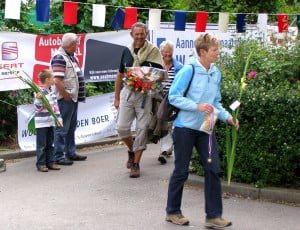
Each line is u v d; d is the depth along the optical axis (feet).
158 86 27.43
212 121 19.95
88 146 36.22
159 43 40.47
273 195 24.20
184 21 35.83
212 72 20.27
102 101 36.91
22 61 33.47
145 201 24.17
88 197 24.66
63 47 30.66
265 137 24.35
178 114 20.34
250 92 24.58
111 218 21.88
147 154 33.78
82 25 39.68
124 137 28.37
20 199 24.23
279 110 24.07
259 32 35.45
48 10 29.17
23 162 31.53
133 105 27.84
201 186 26.02
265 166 24.58
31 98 35.50
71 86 30.68
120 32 38.50
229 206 23.48
